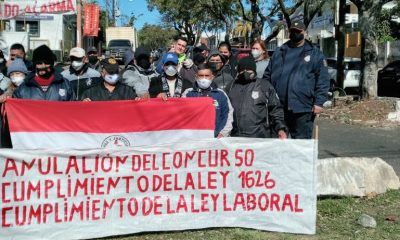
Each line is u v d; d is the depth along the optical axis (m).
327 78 6.53
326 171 6.69
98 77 7.02
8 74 6.56
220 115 6.13
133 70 7.50
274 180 5.66
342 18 20.05
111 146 5.80
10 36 30.61
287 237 5.50
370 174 6.89
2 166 5.05
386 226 5.80
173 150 5.49
